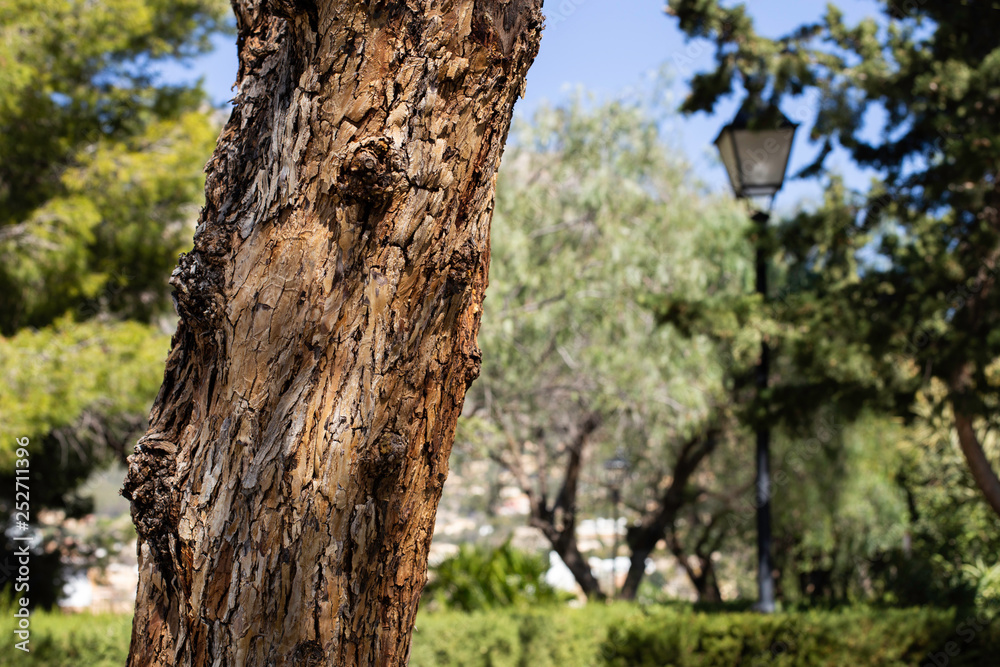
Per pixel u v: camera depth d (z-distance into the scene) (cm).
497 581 909
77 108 924
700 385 1080
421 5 123
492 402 1140
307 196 125
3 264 810
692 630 562
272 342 124
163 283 1013
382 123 123
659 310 657
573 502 1306
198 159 938
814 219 638
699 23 634
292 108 127
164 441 129
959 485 1011
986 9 611
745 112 598
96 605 655
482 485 1424
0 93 777
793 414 616
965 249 610
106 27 881
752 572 1592
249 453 122
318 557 121
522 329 1066
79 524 1212
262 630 119
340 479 122
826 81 650
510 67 132
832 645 557
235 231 129
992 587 830
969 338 567
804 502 1187
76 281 858
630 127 1099
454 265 131
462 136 128
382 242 124
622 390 1088
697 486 1435
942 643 595
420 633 649
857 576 1314
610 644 598
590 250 1105
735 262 1052
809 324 620
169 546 127
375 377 124
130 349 796
